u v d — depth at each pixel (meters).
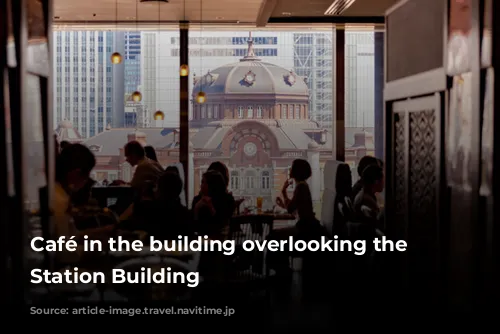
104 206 6.44
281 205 8.10
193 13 9.84
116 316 4.80
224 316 5.16
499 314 3.78
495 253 3.75
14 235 3.96
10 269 3.95
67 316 4.52
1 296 3.90
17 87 3.90
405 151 4.94
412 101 4.85
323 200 7.77
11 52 3.85
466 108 3.94
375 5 9.12
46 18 4.48
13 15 3.87
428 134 4.57
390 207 5.35
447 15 4.14
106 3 9.08
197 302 5.19
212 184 5.80
